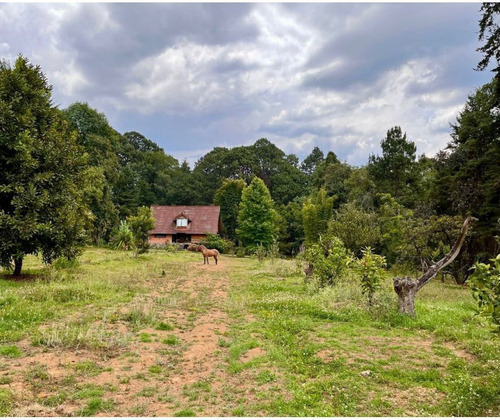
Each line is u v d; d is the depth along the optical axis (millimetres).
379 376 5484
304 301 11023
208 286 15203
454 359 6176
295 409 4543
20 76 13461
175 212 51312
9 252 12750
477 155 23172
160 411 4562
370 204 38938
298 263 19797
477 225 19484
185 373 5879
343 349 6672
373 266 9750
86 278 14133
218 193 59562
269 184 71875
